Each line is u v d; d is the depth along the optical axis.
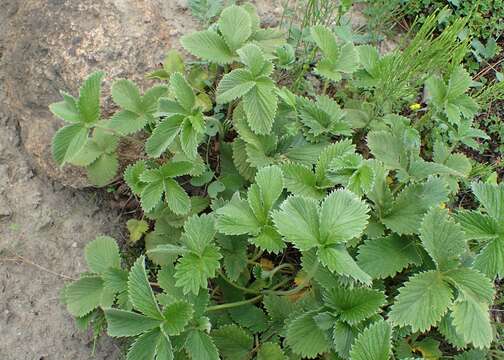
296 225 0.28
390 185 0.41
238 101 0.41
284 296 0.35
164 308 0.29
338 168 0.33
